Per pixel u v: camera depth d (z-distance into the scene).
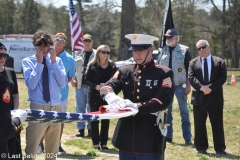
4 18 57.19
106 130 8.90
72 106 15.53
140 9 45.75
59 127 6.28
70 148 8.96
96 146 8.88
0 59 5.27
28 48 37.22
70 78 8.16
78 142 9.48
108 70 8.75
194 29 50.06
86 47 9.87
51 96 6.14
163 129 5.11
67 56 8.13
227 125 12.30
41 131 6.00
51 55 6.13
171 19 9.17
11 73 5.79
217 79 8.51
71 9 12.55
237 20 50.56
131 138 5.08
